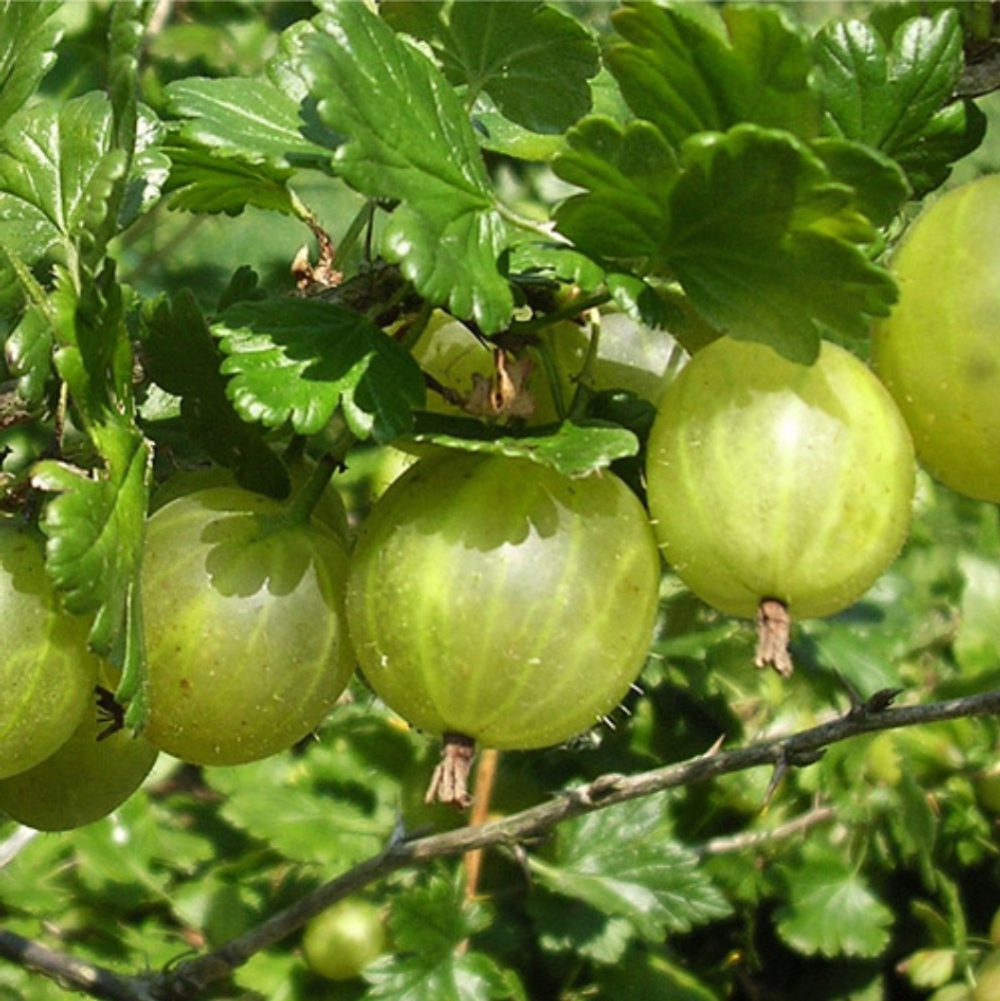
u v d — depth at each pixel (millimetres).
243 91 201
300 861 354
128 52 183
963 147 194
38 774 201
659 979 360
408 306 194
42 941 335
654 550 187
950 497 400
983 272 184
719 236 178
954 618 381
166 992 263
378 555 184
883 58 190
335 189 385
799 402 182
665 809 349
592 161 175
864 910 364
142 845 353
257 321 186
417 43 207
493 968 322
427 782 356
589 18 337
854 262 173
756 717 366
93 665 189
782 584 182
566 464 176
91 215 183
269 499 193
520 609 180
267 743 190
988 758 375
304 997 337
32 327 186
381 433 181
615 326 199
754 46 171
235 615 186
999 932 377
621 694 186
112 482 178
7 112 203
